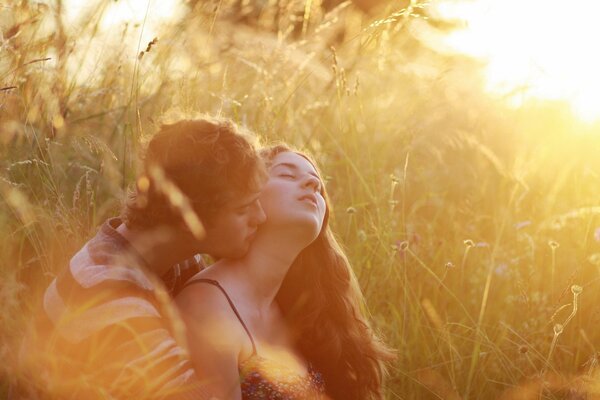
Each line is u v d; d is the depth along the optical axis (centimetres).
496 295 333
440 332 289
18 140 269
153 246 187
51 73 295
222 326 193
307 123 384
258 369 197
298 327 226
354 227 333
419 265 322
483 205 420
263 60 366
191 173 182
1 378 190
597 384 252
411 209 411
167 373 171
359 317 240
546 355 296
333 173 372
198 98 336
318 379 220
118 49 326
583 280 324
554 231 384
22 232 232
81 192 260
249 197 190
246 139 190
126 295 173
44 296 182
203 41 353
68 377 175
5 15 294
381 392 247
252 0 379
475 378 283
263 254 204
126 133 271
